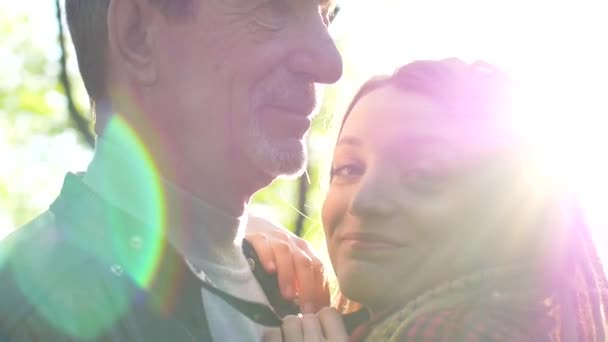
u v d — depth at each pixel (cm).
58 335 65
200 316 70
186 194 77
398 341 71
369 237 74
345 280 75
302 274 82
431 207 73
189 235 77
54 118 355
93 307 67
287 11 78
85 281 68
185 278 71
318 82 78
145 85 77
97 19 78
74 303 67
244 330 73
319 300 82
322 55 78
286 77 77
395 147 74
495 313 72
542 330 72
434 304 72
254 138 77
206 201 78
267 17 77
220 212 78
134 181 76
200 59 76
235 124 76
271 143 77
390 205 73
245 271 80
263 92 77
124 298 68
